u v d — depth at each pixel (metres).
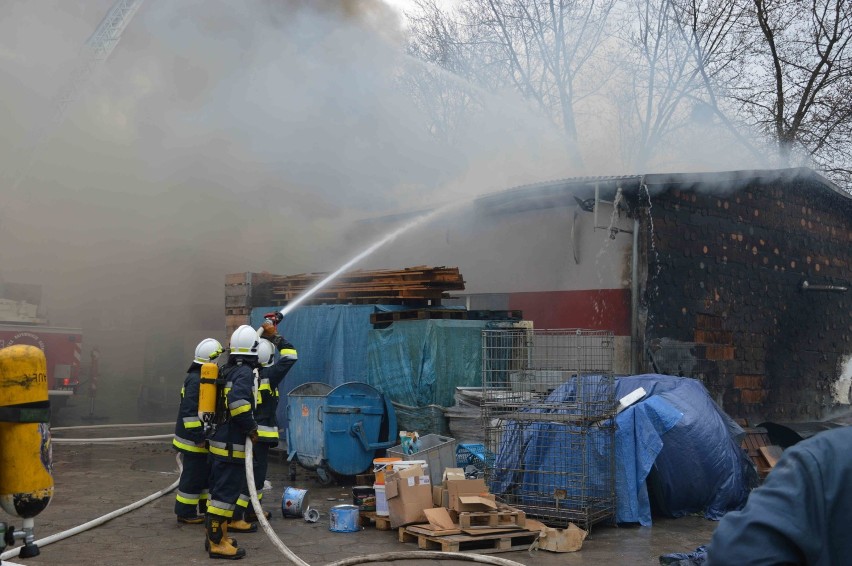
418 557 5.88
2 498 3.31
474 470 8.41
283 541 6.52
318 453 9.03
